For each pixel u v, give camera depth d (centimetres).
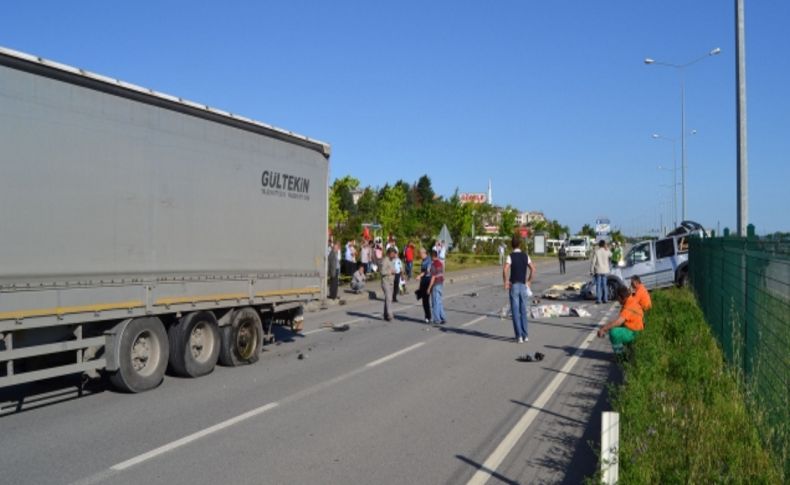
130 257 932
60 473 629
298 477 622
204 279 1073
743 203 1582
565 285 3275
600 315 2030
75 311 846
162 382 1039
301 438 745
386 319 1912
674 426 668
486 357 1280
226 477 621
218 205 1108
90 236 869
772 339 702
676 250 2528
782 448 591
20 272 778
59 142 828
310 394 961
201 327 1097
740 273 966
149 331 977
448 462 668
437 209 6950
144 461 664
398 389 996
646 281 2531
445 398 939
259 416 838
